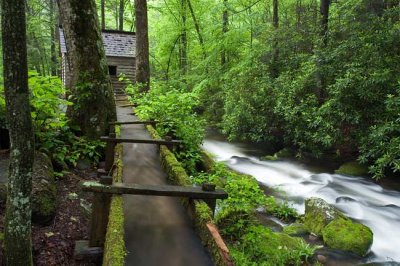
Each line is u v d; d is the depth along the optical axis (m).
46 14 27.88
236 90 14.44
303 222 6.67
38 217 4.21
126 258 2.87
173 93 9.24
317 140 10.51
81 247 3.87
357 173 10.14
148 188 3.59
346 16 10.90
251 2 19.22
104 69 7.21
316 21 13.24
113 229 2.88
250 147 14.30
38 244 3.92
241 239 4.95
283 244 5.36
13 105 2.71
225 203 5.25
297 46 13.74
